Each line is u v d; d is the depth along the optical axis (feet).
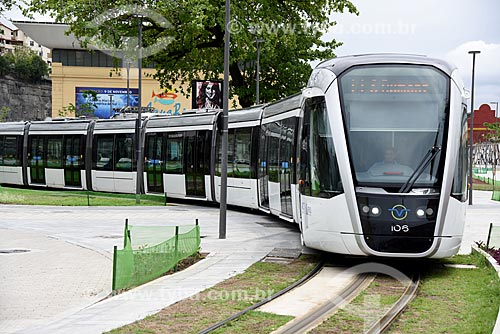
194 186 98.02
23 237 67.21
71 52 247.09
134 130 110.52
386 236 45.19
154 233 63.82
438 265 49.55
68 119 124.67
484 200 140.56
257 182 83.51
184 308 35.22
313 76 52.39
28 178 128.47
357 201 45.78
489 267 47.19
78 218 84.69
